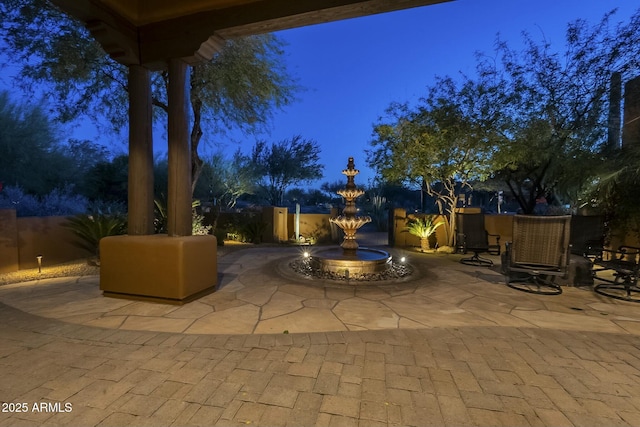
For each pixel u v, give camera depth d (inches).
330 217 435.2
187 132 173.3
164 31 167.5
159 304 154.9
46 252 247.9
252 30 162.1
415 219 358.9
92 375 90.3
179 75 169.6
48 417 72.2
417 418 74.1
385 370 95.2
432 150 314.8
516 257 187.9
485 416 75.2
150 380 88.1
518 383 89.2
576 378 92.1
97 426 69.7
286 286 189.3
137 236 166.9
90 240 250.2
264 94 339.6
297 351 106.7
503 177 365.4
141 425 70.3
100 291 175.8
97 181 492.4
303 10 147.3
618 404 80.3
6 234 220.7
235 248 350.6
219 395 81.8
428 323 134.0
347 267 222.2
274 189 861.8
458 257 300.8
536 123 290.5
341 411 76.2
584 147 283.0
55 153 416.5
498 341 116.4
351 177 246.1
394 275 217.6
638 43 246.2
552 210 326.0
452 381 89.8
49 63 266.1
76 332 120.5
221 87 323.9
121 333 119.9
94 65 287.3
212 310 147.2
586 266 197.8
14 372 91.3
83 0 143.5
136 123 175.9
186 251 155.1
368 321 135.5
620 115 274.5
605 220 258.7
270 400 80.0
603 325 133.3
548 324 134.2
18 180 365.1
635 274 165.2
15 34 258.4
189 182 173.9
